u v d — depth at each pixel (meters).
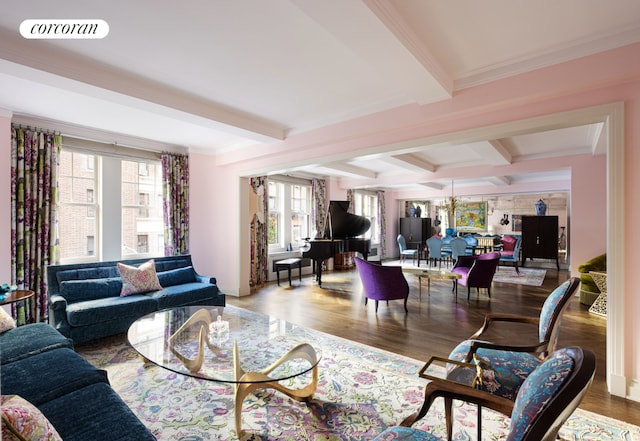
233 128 3.93
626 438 1.91
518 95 2.68
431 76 2.59
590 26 2.19
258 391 2.45
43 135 3.98
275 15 2.03
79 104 3.51
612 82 2.37
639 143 2.32
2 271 3.62
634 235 2.33
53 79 2.59
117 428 1.41
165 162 5.18
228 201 5.76
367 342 3.43
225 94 3.30
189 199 5.45
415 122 3.33
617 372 2.38
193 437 1.92
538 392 0.91
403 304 4.98
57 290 3.60
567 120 2.61
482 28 2.20
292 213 7.89
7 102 3.46
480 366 1.74
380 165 7.11
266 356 2.26
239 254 5.61
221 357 2.24
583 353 0.95
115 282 3.90
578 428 2.00
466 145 4.62
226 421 2.08
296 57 2.57
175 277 4.43
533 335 3.62
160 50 2.46
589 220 5.38
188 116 3.50
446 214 12.33
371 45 2.13
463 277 5.27
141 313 3.58
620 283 2.37
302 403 2.28
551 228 9.24
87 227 4.52
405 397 2.36
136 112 3.77
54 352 2.13
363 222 7.38
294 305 4.95
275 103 3.56
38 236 3.94
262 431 1.98
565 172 7.84
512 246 9.97
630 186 2.35
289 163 4.73
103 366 2.86
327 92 3.27
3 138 3.62
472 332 3.73
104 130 4.49
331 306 4.89
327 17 1.84
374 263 5.14
